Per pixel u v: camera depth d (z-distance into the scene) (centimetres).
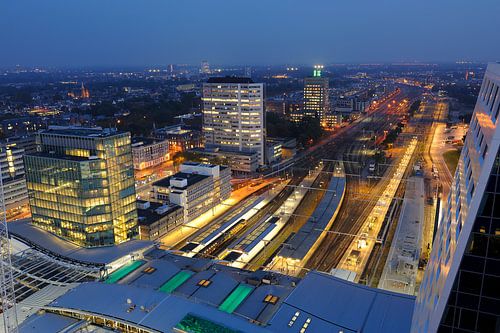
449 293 5731
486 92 6688
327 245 18838
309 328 10181
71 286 13075
